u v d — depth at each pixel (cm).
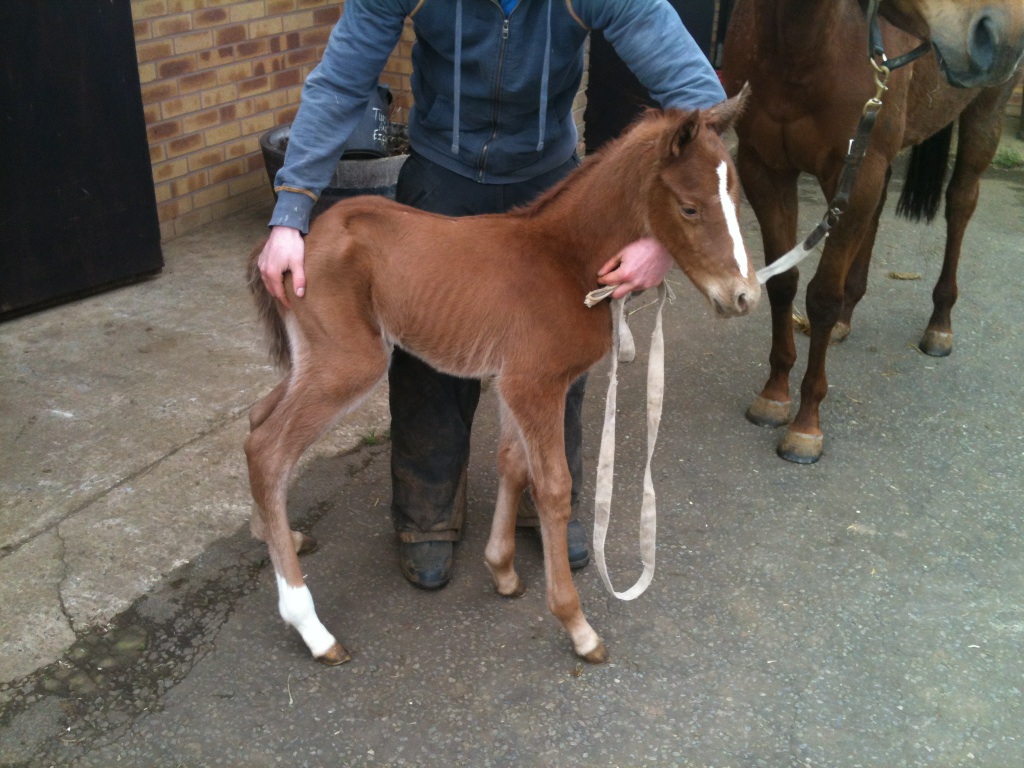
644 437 361
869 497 329
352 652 254
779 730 235
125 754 221
